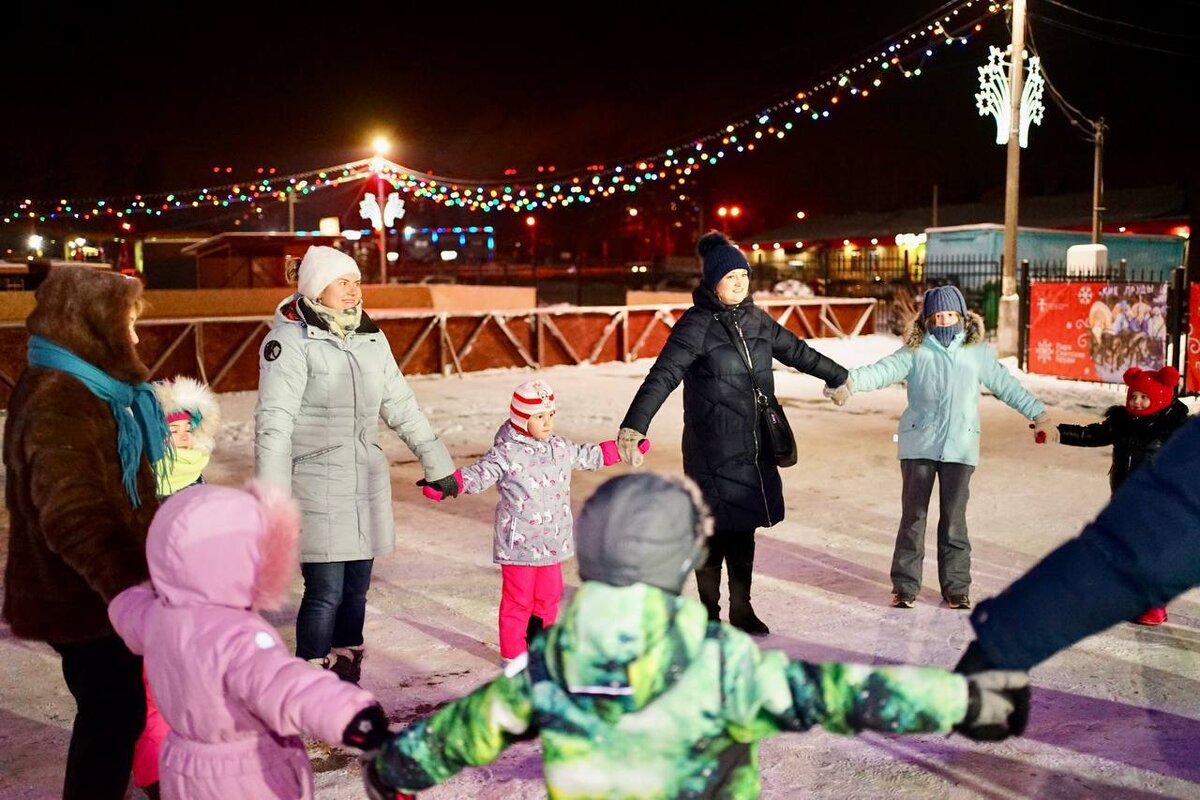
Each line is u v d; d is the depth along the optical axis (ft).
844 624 16.69
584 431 37.50
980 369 16.92
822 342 68.64
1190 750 12.03
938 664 14.75
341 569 13.62
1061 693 13.80
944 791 11.18
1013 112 60.39
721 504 15.70
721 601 18.06
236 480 29.30
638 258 229.04
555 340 59.62
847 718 5.63
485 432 37.42
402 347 54.80
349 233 85.61
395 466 31.37
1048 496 25.63
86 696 9.61
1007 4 61.67
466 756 6.34
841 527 23.13
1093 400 42.16
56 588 9.23
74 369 9.30
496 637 16.52
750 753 6.19
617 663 5.70
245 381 50.78
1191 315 42.80
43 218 112.78
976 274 80.74
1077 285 47.57
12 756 12.42
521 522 14.49
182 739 7.68
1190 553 4.96
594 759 5.87
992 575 19.33
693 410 15.96
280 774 7.63
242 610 7.70
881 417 39.73
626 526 5.83
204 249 82.48
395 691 14.35
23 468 9.11
